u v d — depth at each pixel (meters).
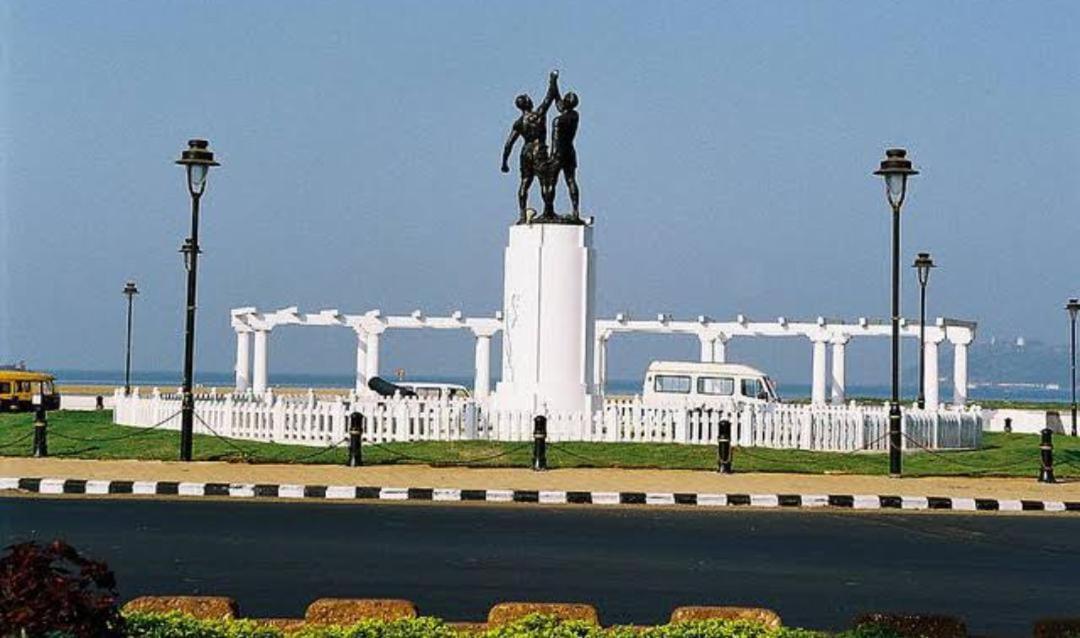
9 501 25.67
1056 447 42.28
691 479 29.67
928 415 39.94
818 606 16.02
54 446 34.31
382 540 21.00
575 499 27.17
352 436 31.34
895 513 26.62
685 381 44.25
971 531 23.81
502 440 35.22
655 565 19.00
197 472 29.44
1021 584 17.92
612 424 35.53
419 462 31.88
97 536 20.89
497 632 11.62
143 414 41.00
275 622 12.41
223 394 48.34
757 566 19.12
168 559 18.69
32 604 9.38
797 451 35.59
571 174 36.72
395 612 12.50
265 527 22.33
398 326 54.09
